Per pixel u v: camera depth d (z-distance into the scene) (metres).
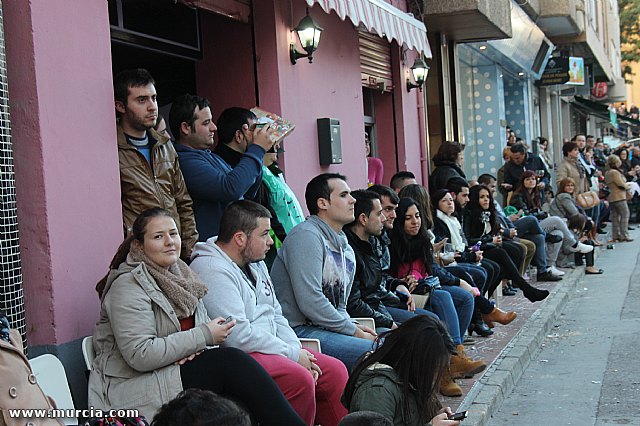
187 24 7.88
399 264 7.89
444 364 4.03
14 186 4.45
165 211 4.46
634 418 6.45
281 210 6.95
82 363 4.66
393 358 4.05
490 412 6.63
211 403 2.61
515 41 18.30
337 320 5.85
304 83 8.82
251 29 8.12
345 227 6.71
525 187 13.95
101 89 5.04
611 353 8.58
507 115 22.92
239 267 5.18
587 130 42.00
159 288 4.37
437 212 9.39
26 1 4.53
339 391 5.22
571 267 14.18
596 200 16.38
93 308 4.82
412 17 10.98
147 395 4.15
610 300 11.70
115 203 5.07
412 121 12.89
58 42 4.72
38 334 4.55
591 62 31.39
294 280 5.89
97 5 5.06
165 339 4.23
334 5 7.59
